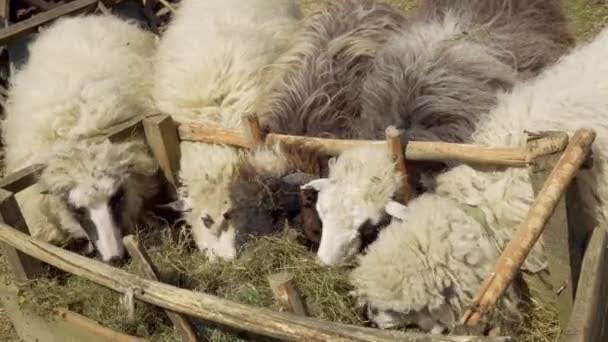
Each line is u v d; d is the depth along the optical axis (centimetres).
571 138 358
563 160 351
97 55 458
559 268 360
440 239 365
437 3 446
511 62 420
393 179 383
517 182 371
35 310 409
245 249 405
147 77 461
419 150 383
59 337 411
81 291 405
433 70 404
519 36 430
